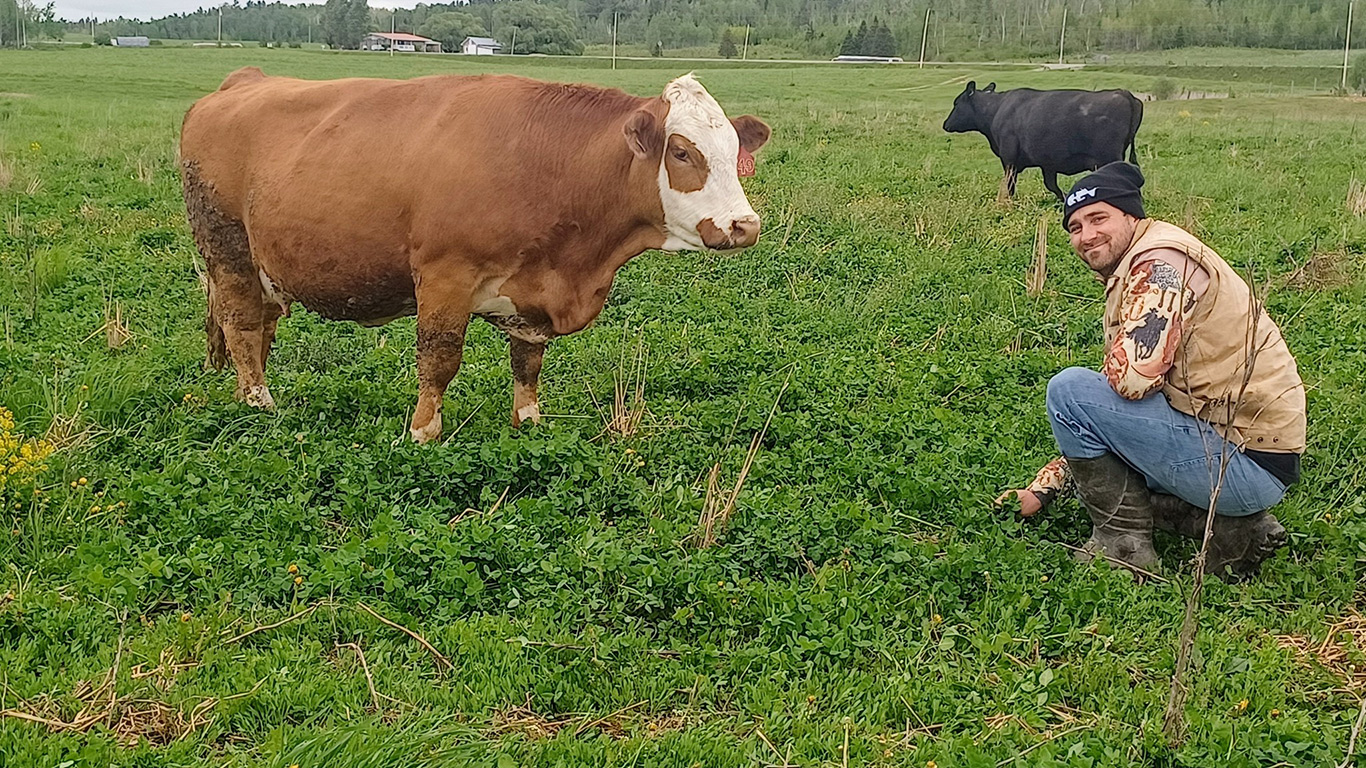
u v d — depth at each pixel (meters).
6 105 19.42
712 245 4.47
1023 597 3.69
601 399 5.47
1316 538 4.15
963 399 5.54
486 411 5.24
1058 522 4.31
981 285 7.52
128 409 5.09
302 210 4.78
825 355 6.12
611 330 6.51
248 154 5.05
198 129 5.20
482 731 3.17
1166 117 21.97
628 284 7.55
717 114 4.46
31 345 5.93
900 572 3.88
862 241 8.94
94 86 27.86
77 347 5.96
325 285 4.87
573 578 3.78
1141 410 3.86
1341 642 3.64
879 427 4.96
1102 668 3.40
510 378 5.65
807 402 5.34
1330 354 6.00
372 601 3.63
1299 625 3.70
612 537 4.00
